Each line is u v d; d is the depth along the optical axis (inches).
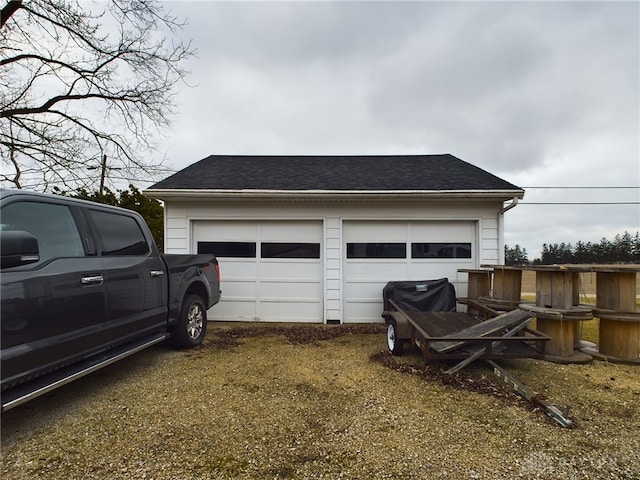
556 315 174.2
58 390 138.6
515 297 218.7
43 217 107.0
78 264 114.8
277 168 342.3
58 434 103.8
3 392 90.3
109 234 136.9
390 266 285.3
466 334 160.2
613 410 123.3
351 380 151.1
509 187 270.1
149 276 157.9
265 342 218.8
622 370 169.0
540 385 147.9
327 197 267.9
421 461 90.2
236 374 158.2
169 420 112.9
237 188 276.7
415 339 175.9
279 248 288.4
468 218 280.7
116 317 132.5
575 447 97.6
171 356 187.0
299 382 148.6
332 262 282.0
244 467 87.4
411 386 144.1
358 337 233.3
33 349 94.9
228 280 287.9
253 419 113.7
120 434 103.7
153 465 88.0
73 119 358.6
